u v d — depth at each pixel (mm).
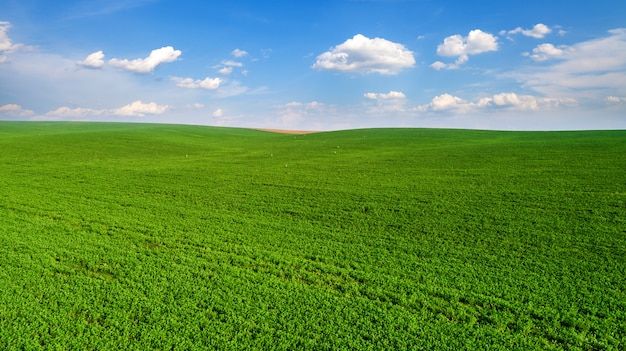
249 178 38438
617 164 37875
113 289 14750
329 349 11586
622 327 12406
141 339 11820
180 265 17078
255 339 11953
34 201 28016
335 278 15961
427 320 12984
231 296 14383
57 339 11766
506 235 20688
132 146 68125
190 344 11633
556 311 13281
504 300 14055
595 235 20172
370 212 25594
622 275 15766
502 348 11531
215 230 22094
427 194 29922
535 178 33812
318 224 23250
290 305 13844
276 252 18719
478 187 31531
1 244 19125
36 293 14328
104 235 20953
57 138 74438
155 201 28906
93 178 37594
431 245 19562
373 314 13273
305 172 41719
